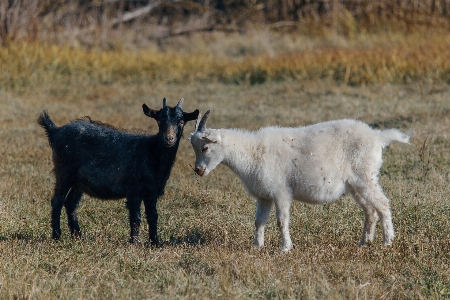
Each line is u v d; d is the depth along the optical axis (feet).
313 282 28.45
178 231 38.96
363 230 35.55
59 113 85.20
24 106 89.81
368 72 96.68
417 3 133.90
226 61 121.29
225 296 27.07
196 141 34.73
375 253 32.50
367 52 106.73
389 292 27.66
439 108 74.02
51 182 51.39
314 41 134.10
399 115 71.26
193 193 46.88
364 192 34.24
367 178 34.14
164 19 159.33
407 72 95.20
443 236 35.27
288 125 71.41
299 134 34.71
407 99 81.71
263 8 156.56
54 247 34.78
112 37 143.95
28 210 43.04
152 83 110.93
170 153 36.42
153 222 36.70
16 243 34.86
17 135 69.97
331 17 143.43
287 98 90.63
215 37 148.05
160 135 36.11
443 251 33.09
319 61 105.70
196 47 140.46
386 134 34.71
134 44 144.97
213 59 125.39
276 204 34.47
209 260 31.86
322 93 91.04
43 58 112.16
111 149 36.52
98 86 108.27
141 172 36.19
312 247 33.88
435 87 87.56
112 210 43.88
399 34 127.75
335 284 28.78
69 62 114.32
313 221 39.19
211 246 34.45
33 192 48.16
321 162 33.88
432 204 40.65
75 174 37.17
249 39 138.51
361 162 34.04
